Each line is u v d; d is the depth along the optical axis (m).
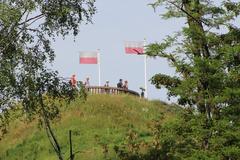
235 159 104.94
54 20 106.12
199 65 105.44
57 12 105.06
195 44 109.44
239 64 109.88
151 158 124.00
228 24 111.12
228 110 106.31
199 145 109.69
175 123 108.81
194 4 109.19
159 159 121.81
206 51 110.69
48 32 107.12
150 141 142.75
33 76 106.94
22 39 104.75
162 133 112.81
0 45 103.19
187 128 108.56
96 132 188.88
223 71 108.25
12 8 102.12
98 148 167.38
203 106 109.12
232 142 105.69
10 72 103.00
